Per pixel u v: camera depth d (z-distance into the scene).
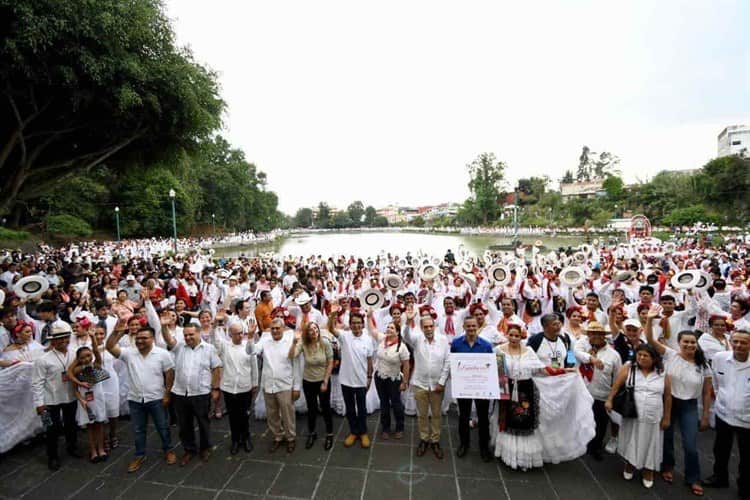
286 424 4.98
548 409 4.43
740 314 5.88
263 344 5.05
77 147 14.48
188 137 13.87
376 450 5.02
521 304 9.11
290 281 11.71
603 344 4.79
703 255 17.66
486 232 68.69
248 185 73.25
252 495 4.16
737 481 4.08
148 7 10.72
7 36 8.34
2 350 5.36
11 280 11.12
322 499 4.08
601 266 14.19
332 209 169.12
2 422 4.91
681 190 47.69
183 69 11.62
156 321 6.28
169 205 49.78
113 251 30.55
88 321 5.34
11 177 13.24
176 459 4.86
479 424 4.75
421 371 4.87
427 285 10.53
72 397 4.80
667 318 5.77
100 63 9.48
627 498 4.04
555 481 4.34
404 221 142.12
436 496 4.10
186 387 4.72
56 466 4.68
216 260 25.23
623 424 4.37
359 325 5.05
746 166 41.28
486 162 77.06
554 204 69.06
